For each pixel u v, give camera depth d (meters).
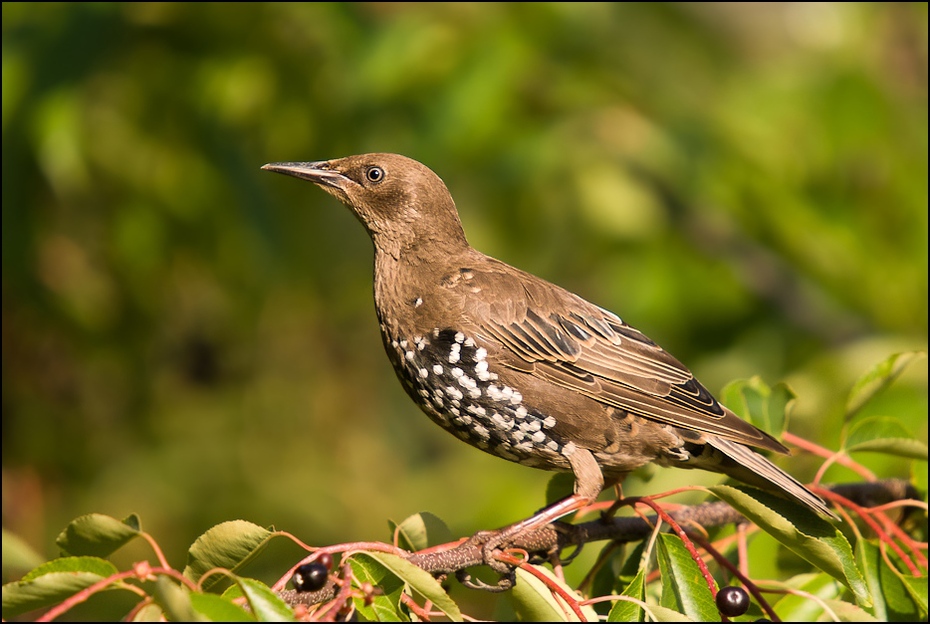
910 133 13.62
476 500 13.23
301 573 5.45
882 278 12.98
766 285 12.98
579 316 8.12
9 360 12.38
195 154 11.82
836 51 13.50
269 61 11.82
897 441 7.31
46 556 12.30
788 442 7.98
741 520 7.21
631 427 7.95
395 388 14.64
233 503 13.31
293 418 14.02
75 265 12.14
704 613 5.94
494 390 7.96
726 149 12.75
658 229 12.77
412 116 11.52
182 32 11.74
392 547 5.70
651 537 6.11
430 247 8.45
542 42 11.95
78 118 10.95
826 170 13.12
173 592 4.67
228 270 12.57
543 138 11.91
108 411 13.02
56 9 11.21
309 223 12.79
